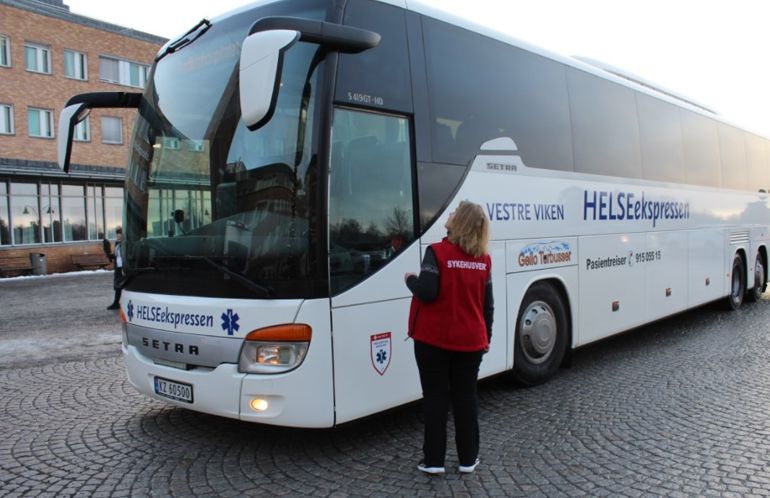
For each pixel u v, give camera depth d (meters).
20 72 27.56
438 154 4.96
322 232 4.04
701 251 9.83
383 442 4.76
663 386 6.32
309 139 4.07
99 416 5.50
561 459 4.39
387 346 4.48
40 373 7.23
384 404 4.47
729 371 6.91
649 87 9.09
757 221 12.59
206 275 4.30
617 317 7.47
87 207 29.22
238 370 4.12
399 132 4.65
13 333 10.38
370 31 4.21
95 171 28.73
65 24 29.03
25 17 27.62
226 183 4.31
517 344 5.97
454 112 5.16
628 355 7.87
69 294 17.38
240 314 4.10
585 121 6.94
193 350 4.34
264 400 4.05
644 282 8.09
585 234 6.85
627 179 7.71
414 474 4.15
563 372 6.98
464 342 3.92
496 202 5.56
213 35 4.73
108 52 30.69
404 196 4.65
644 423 5.16
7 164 25.84
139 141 5.05
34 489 3.97
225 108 4.45
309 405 4.02
